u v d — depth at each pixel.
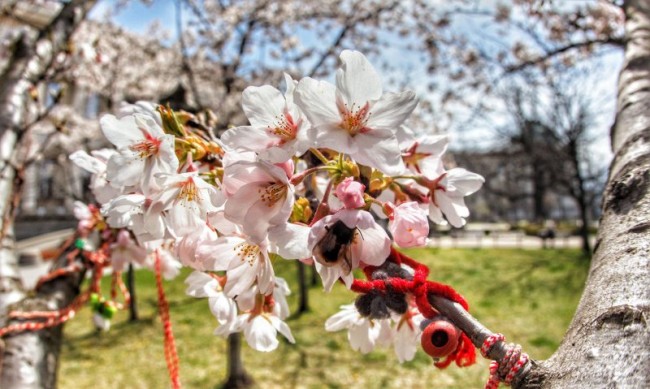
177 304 8.98
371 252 0.72
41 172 17.56
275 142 0.78
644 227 0.82
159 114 0.94
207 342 6.95
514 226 26.12
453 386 5.33
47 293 2.00
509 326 7.43
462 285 10.55
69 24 2.79
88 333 7.36
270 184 0.76
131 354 6.51
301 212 0.84
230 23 8.65
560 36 8.02
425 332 0.74
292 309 8.60
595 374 0.61
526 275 11.46
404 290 0.77
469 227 30.08
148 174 0.81
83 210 1.95
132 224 0.85
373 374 5.73
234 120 8.27
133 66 10.87
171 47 10.82
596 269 0.82
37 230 18.95
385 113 0.75
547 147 14.87
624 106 1.29
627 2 1.96
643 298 0.68
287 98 0.78
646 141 1.06
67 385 5.48
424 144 1.00
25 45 2.61
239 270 0.82
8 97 2.38
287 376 5.74
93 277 2.09
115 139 0.84
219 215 0.82
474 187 0.97
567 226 25.91
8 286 1.98
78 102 15.12
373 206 0.98
